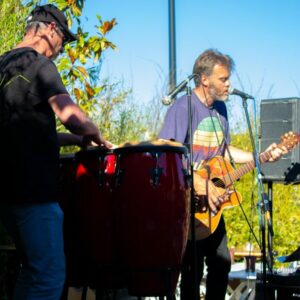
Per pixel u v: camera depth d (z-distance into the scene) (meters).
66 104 3.32
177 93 4.09
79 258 3.96
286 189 7.88
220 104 4.89
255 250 7.40
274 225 7.63
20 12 4.95
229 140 4.95
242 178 7.51
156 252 3.66
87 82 5.27
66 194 3.98
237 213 7.51
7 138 3.32
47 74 3.33
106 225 3.77
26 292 3.32
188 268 4.53
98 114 6.24
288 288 4.39
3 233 4.37
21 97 3.32
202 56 4.65
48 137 3.36
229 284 6.01
